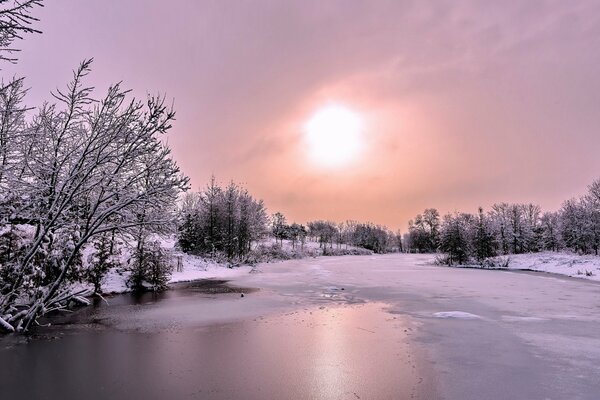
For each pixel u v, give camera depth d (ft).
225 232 150.10
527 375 22.02
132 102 31.63
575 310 44.57
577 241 168.86
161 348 28.27
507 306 47.57
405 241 514.68
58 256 40.29
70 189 33.76
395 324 36.52
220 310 44.55
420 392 19.67
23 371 23.20
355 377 21.97
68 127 34.50
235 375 22.35
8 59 18.56
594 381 20.97
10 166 31.63
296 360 25.23
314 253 268.82
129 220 36.14
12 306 35.45
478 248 156.76
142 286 63.16
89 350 27.68
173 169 33.22
